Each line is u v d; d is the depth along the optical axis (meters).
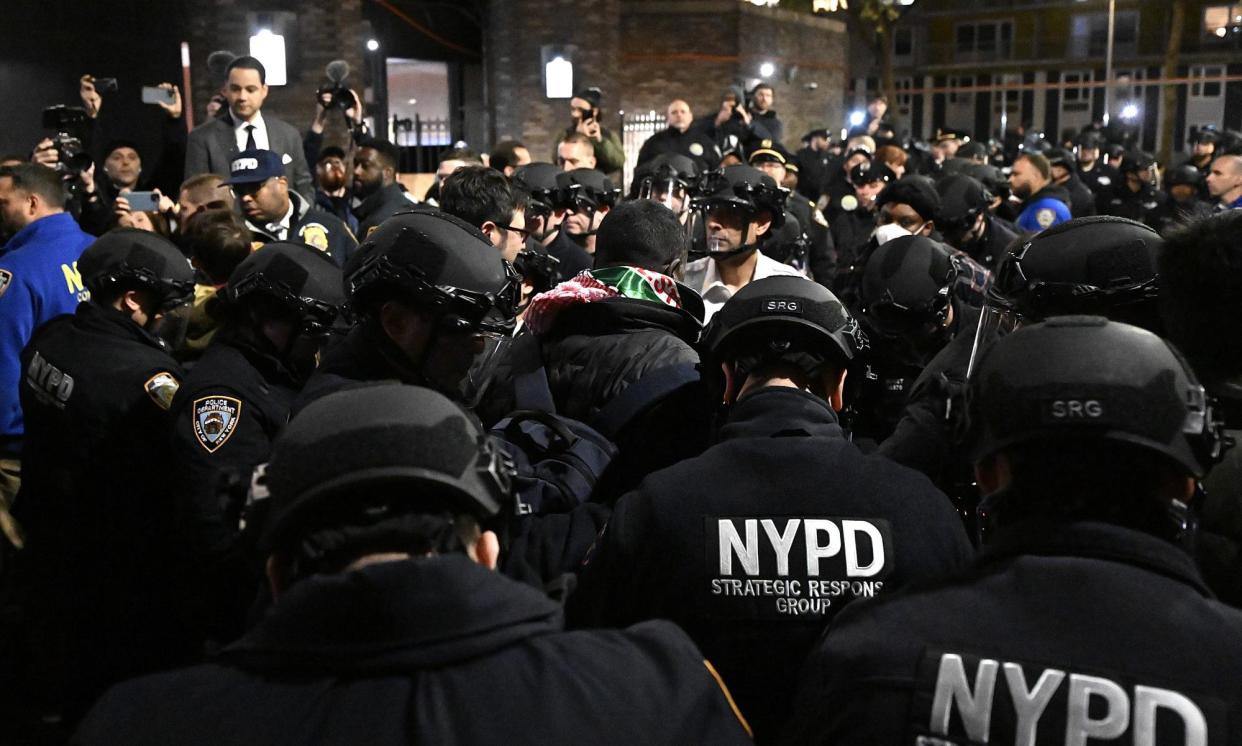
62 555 3.21
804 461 1.79
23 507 3.34
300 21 13.34
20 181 4.29
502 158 7.27
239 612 2.81
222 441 2.60
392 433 1.15
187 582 2.95
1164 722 1.14
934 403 2.28
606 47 15.70
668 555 1.77
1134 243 2.09
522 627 1.12
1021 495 1.30
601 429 2.44
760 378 1.99
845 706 1.28
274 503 1.15
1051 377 1.27
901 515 1.75
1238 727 1.13
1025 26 43.69
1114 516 1.26
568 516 2.14
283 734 1.03
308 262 2.71
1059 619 1.22
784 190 3.96
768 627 1.72
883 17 29.69
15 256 4.09
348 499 1.13
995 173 7.09
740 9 19.97
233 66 6.42
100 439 3.12
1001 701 1.19
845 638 1.33
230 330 2.76
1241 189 7.05
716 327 2.09
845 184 8.89
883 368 2.80
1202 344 1.80
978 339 2.27
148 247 3.25
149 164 11.34
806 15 21.77
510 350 2.64
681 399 2.46
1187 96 40.56
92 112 6.49
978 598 1.27
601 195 4.97
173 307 3.30
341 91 7.38
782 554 1.73
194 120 12.96
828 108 22.92
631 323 2.61
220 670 1.11
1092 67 42.56
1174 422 1.25
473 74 18.77
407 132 16.78
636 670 1.14
